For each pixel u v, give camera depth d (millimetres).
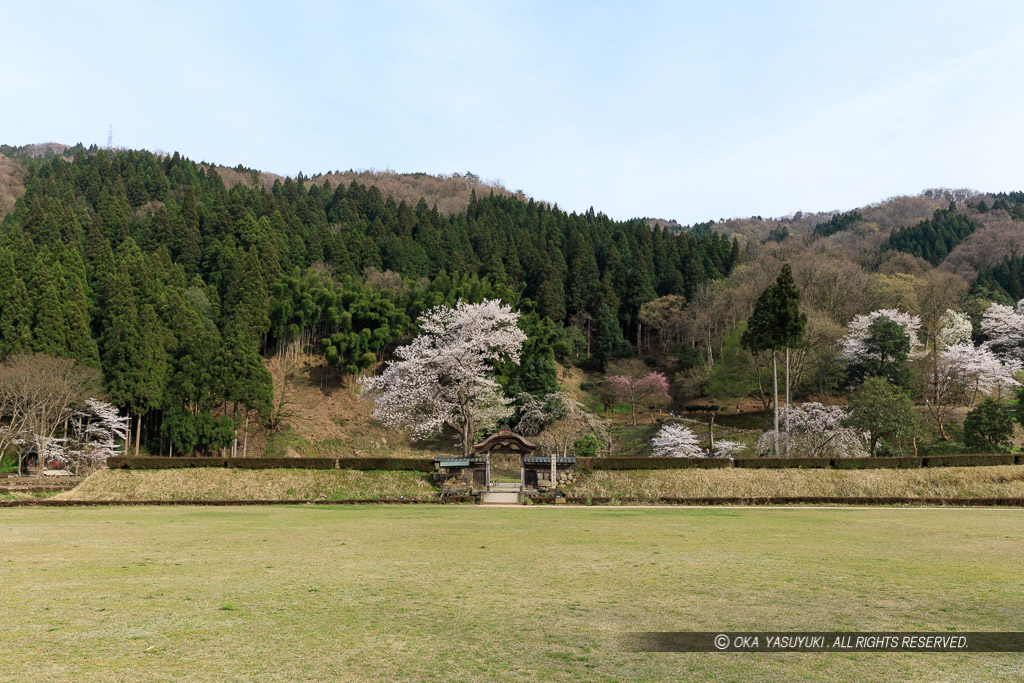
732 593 13266
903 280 85375
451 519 28062
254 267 81250
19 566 16250
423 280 101250
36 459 56781
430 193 197125
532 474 41500
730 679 8500
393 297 90062
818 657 9414
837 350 68750
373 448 68500
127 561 16953
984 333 82438
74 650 9570
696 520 27578
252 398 63125
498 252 109125
